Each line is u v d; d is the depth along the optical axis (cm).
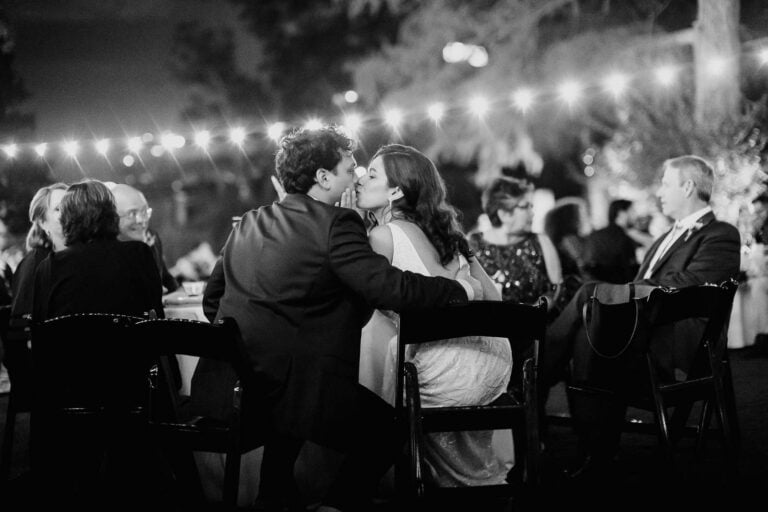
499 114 1457
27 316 393
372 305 273
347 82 1780
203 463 330
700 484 362
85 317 298
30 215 425
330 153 294
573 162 1441
